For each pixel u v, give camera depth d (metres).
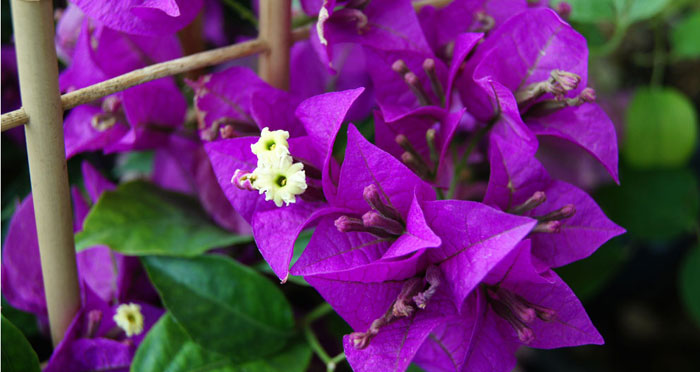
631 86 0.53
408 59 0.29
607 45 0.39
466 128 0.36
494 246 0.25
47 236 0.27
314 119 0.26
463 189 0.36
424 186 0.26
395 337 0.26
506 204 0.28
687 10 0.49
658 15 0.42
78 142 0.31
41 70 0.25
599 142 0.28
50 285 0.28
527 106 0.28
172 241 0.30
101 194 0.31
